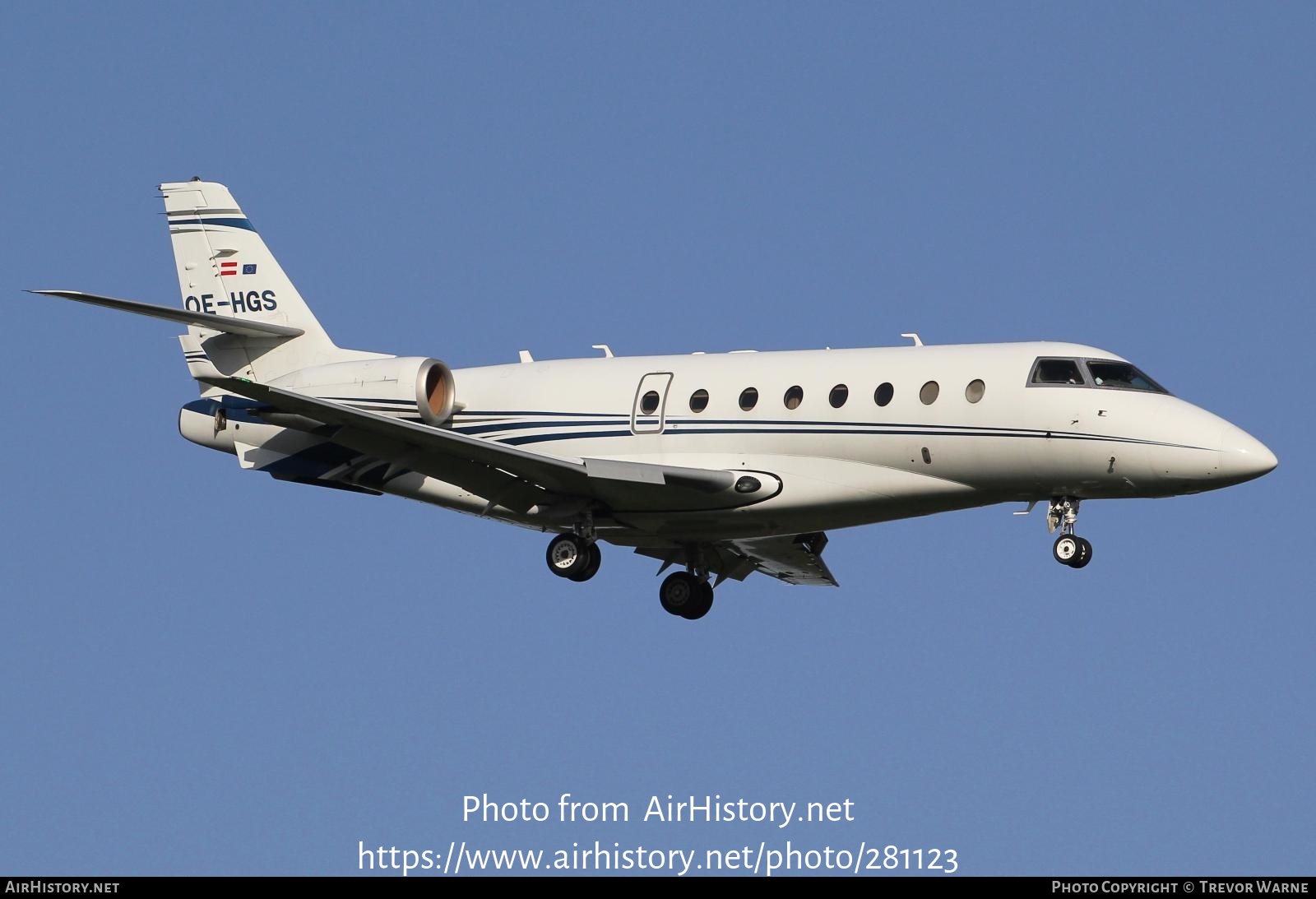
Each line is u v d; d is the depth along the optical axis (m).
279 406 82.69
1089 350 85.06
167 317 93.62
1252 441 81.38
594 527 92.44
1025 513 87.56
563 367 95.88
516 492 91.31
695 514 90.50
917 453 85.44
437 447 86.69
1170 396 83.56
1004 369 84.44
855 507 87.75
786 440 88.19
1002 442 83.75
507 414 95.25
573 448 93.25
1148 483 82.44
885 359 87.75
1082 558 84.06
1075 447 82.62
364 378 95.25
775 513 89.00
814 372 88.75
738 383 90.25
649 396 92.19
